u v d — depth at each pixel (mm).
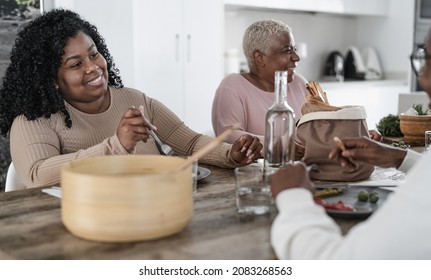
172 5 3738
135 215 911
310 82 1512
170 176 934
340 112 1410
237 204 1143
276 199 952
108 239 924
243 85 2463
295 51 2480
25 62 1681
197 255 885
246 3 4328
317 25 5520
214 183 1412
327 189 1251
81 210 922
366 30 5793
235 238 969
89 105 1803
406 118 2236
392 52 5598
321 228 858
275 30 2410
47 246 925
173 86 3816
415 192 763
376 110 5203
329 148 1415
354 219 1081
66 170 976
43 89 1666
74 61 1693
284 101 1379
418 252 754
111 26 3414
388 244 757
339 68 5281
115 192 902
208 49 4016
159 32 3684
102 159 1091
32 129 1645
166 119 1962
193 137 1918
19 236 976
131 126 1400
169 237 970
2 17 3141
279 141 1366
